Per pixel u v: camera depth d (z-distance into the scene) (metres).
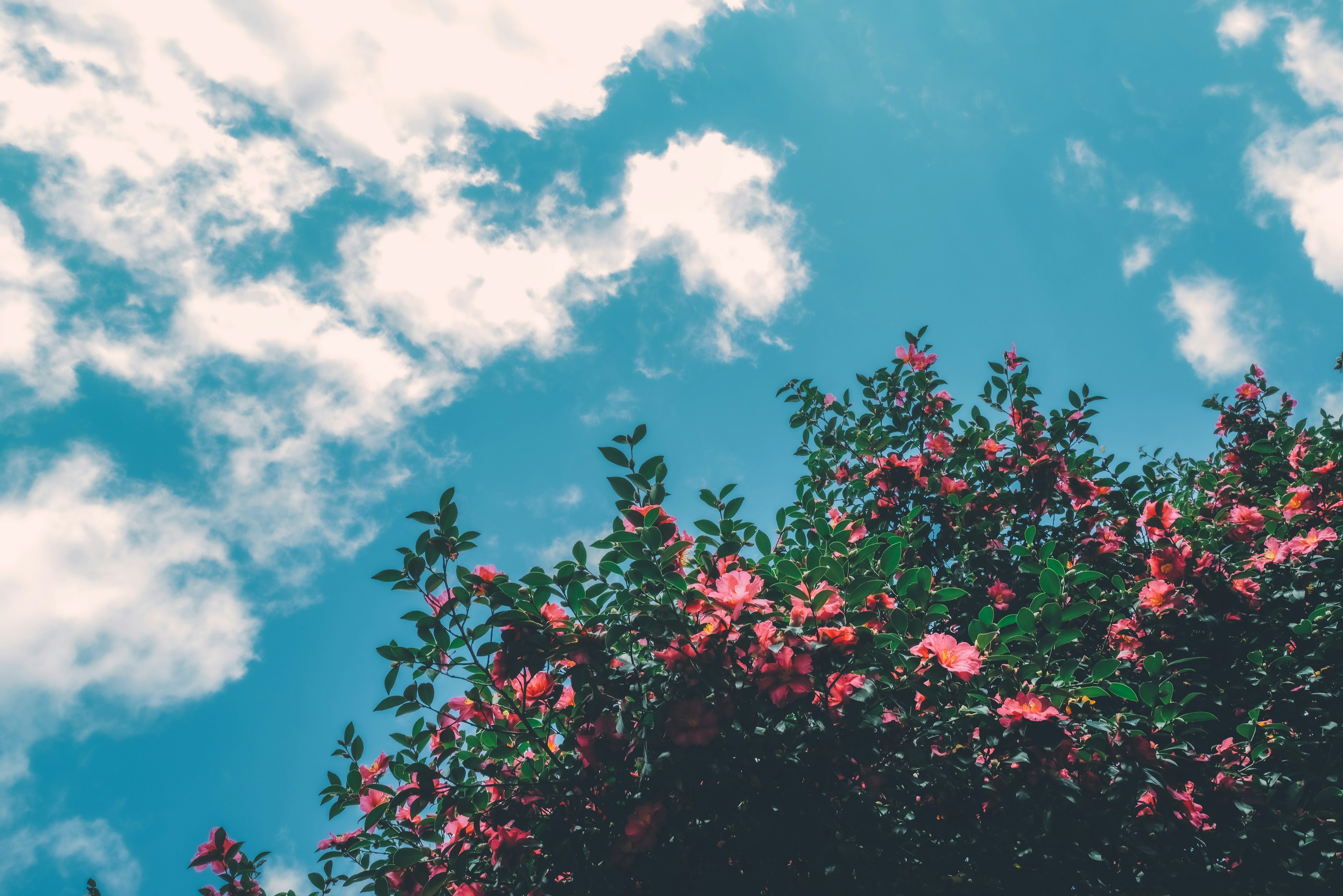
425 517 2.12
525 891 2.05
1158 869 2.02
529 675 2.17
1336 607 2.64
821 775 1.94
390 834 2.31
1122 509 3.36
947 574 3.44
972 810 2.00
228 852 2.30
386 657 2.15
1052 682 2.01
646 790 1.99
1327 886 1.97
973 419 3.81
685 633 1.92
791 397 4.22
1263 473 3.79
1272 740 2.29
